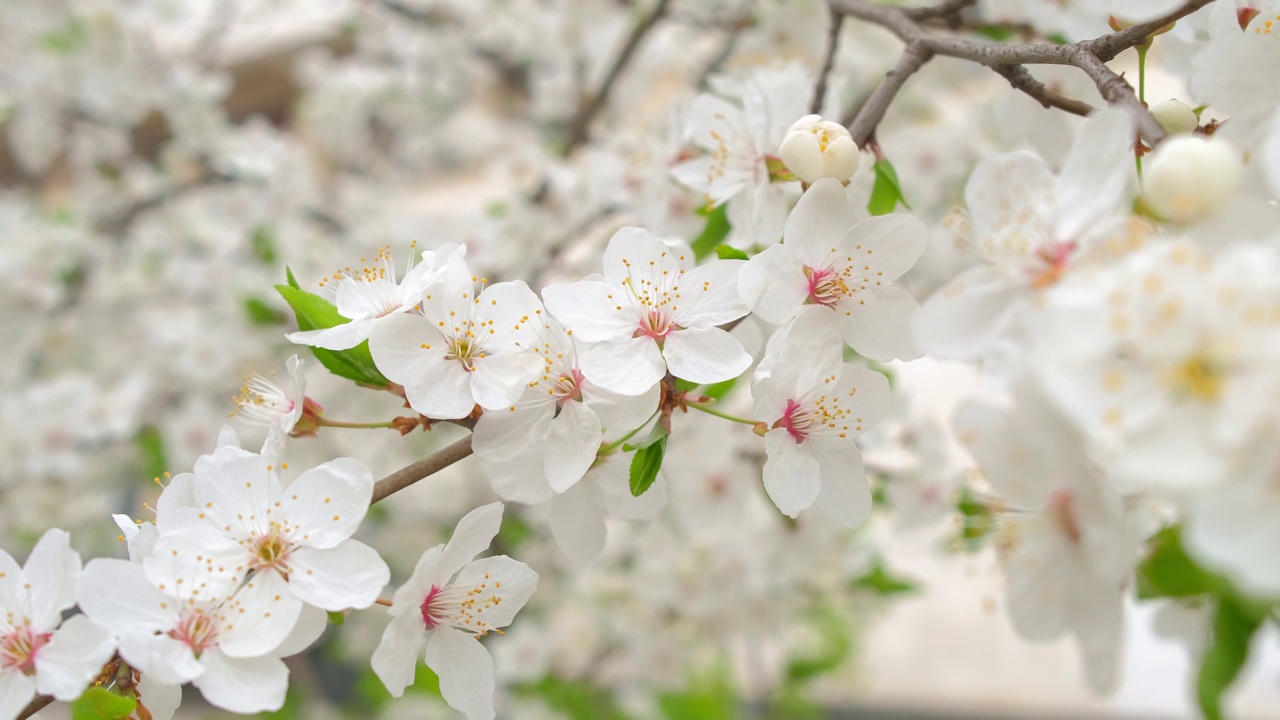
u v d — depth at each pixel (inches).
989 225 8.6
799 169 9.4
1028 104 10.7
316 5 26.1
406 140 26.3
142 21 23.4
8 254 20.1
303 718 19.3
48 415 19.4
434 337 9.4
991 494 9.8
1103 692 8.6
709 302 9.4
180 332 20.1
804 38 15.0
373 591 9.0
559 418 9.3
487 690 9.4
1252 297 7.5
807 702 21.2
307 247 20.6
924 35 10.2
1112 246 8.0
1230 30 9.4
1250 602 7.9
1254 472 7.4
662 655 18.6
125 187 23.5
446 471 21.1
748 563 16.0
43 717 9.8
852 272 9.4
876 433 13.7
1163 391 7.6
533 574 9.4
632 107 21.5
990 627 26.5
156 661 8.7
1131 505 8.6
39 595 8.9
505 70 24.3
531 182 18.7
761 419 9.3
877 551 17.9
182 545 9.0
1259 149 8.9
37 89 22.4
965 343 8.5
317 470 9.2
